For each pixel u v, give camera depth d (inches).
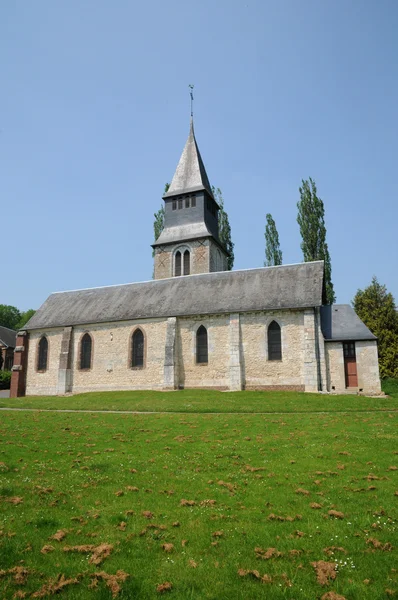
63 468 407.8
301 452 461.1
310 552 241.1
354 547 245.9
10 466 409.7
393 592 200.5
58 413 830.5
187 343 1286.9
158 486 357.1
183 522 283.0
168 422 674.8
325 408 840.9
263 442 514.3
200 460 436.1
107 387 1362.0
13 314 3612.2
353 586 206.7
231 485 355.6
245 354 1213.7
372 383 1109.1
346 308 1248.8
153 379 1300.4
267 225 2052.2
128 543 253.8
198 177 1877.5
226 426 631.2
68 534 265.3
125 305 1449.3
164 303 1384.1
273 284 1300.4
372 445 482.0
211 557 236.8
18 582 211.3
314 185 1870.1
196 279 1457.9
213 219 1942.7
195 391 1155.3
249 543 252.5
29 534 263.3
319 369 1133.1
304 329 1160.8
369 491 337.1
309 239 1815.9
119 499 326.6
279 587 207.3
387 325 1753.2
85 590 207.3
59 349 1472.7
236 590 205.6
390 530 266.4
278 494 333.7
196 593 204.2
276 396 1006.4
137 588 208.4
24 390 1497.3
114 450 482.6
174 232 1841.8
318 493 333.4
